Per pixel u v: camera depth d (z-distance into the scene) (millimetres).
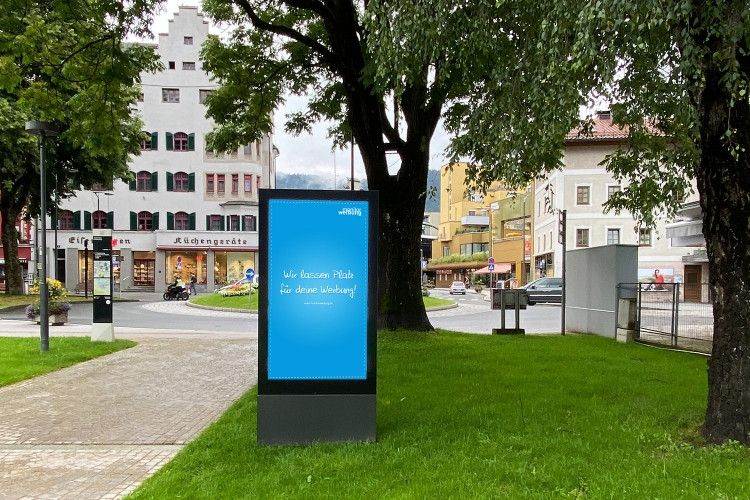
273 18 16281
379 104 13172
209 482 4406
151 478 4676
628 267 14109
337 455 4980
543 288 34906
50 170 30047
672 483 4270
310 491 4191
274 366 5363
